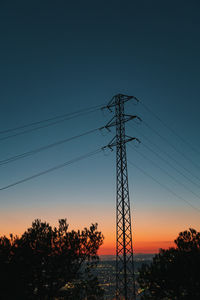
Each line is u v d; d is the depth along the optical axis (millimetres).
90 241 23312
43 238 21344
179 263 20484
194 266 19641
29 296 18953
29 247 20141
